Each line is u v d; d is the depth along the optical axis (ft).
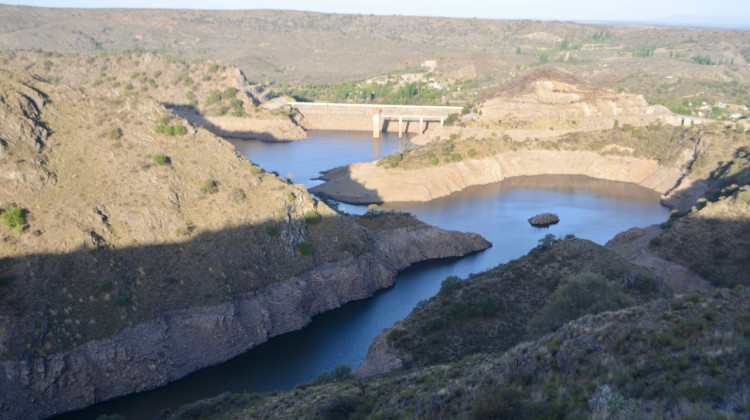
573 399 107.55
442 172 651.25
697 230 378.12
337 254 342.03
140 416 232.32
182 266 284.82
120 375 244.63
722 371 100.48
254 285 297.53
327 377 234.17
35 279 245.45
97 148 311.68
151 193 302.66
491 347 234.99
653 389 101.45
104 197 290.56
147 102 356.59
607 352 127.13
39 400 226.38
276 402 191.42
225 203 319.88
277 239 323.78
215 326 272.92
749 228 362.74
